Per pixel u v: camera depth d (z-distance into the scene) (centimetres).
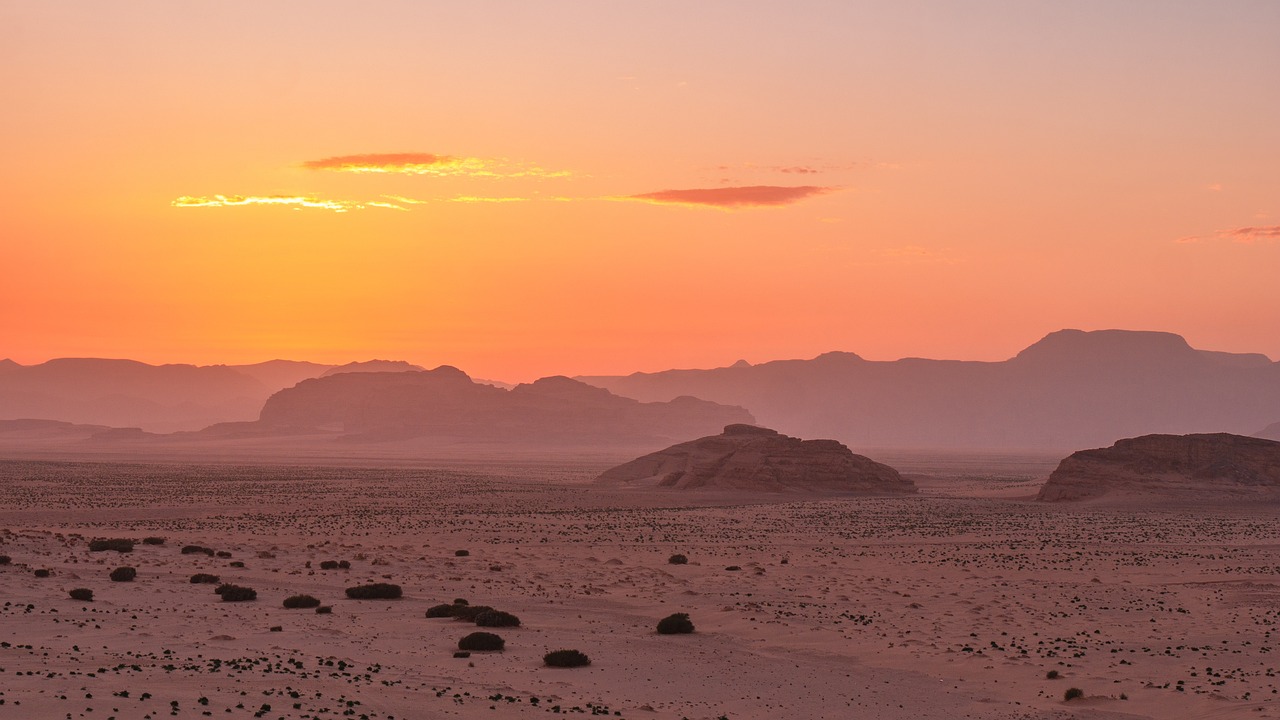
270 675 3756
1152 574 7738
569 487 19075
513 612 5850
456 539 9894
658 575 7475
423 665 4341
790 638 5278
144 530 10300
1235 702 3950
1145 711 3912
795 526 11794
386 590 6222
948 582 7269
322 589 6494
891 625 5612
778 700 4016
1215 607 6162
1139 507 14775
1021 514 13725
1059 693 4181
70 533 9738
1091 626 5572
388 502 15138
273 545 8794
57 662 3734
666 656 4759
